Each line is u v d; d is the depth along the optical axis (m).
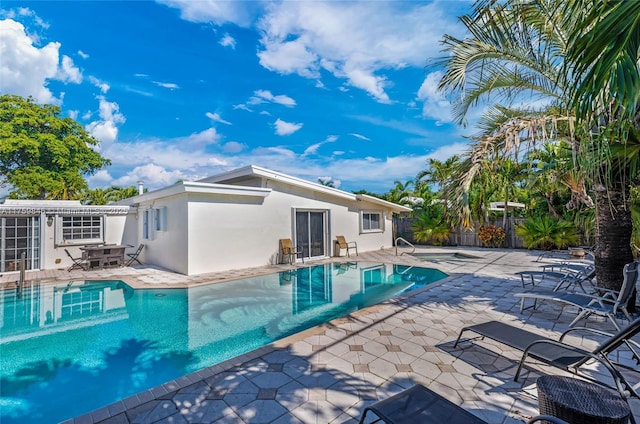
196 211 10.06
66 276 10.00
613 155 4.12
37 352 4.97
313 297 8.26
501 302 6.47
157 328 6.03
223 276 9.77
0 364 4.57
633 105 2.02
